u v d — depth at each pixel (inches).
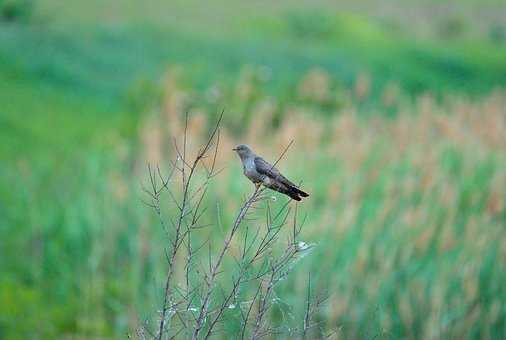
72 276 950.4
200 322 359.9
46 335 874.1
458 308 840.3
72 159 1301.7
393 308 850.1
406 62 2202.3
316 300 432.5
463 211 1123.3
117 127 1446.9
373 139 1306.6
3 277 952.3
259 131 1261.1
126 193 1018.7
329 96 1568.7
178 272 695.1
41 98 1560.0
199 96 1423.5
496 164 1259.2
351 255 893.8
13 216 1065.5
